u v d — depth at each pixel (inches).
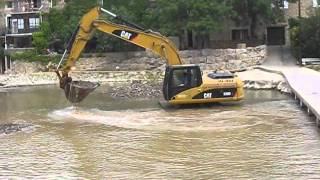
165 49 1316.4
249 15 2509.8
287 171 689.0
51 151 865.5
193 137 936.9
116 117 1190.9
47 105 1459.2
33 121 1175.6
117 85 2026.3
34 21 2901.1
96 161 787.4
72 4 2652.6
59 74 1306.6
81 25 1293.1
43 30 2659.9
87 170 737.0
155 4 2490.2
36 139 968.3
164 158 789.2
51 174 722.8
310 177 657.0
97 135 986.1
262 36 2581.2
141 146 876.6
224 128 1013.8
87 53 2522.1
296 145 843.4
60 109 1363.2
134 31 1320.1
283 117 1117.7
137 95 1608.0
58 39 2667.3
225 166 728.3
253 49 2341.3
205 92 1279.5
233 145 860.6
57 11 2694.4
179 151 831.7
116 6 2512.3
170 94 1273.4
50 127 1090.1
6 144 928.9
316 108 1003.9
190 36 2544.3
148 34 1320.1
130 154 823.1
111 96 1625.2
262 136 925.8
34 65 2573.8
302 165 716.7
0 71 2773.1
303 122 1048.8
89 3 2583.7
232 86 1295.5
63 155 834.2
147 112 1251.2
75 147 889.5
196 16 2287.2
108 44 2458.2
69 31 2514.8
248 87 1724.9
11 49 2743.6
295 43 2390.5
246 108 1264.8
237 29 2586.1
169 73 1274.6
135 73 2272.4
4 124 1139.3
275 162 738.8
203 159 773.3
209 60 2351.1
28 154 848.3
